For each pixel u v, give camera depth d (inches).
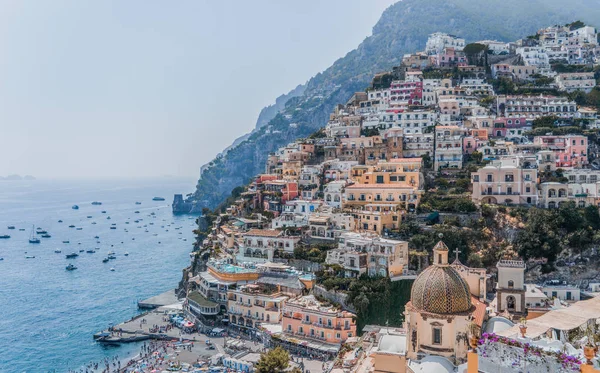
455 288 2743.6
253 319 5698.8
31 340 6235.2
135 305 7642.7
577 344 1770.4
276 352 3388.3
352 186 7327.8
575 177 6958.7
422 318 2760.8
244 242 6899.6
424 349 2748.5
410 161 7751.0
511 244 6122.1
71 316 7165.4
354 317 5054.1
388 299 5393.7
